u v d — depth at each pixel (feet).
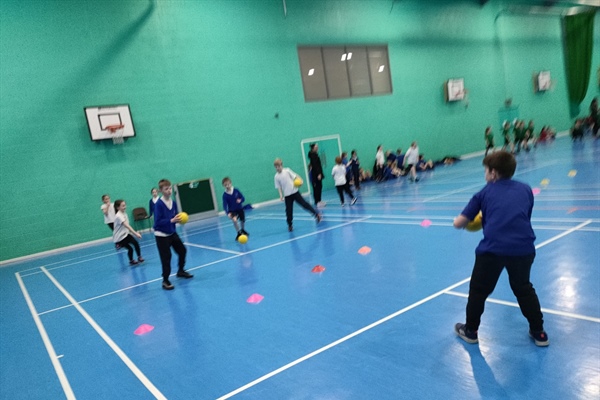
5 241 35.65
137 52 41.50
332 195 48.91
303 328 12.84
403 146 61.82
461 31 67.82
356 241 23.25
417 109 63.26
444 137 66.44
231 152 47.01
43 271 29.22
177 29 43.65
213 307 16.02
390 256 19.29
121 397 10.41
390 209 32.48
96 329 15.62
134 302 18.26
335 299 14.89
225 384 10.23
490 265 9.66
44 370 12.67
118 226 26.04
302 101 52.26
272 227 32.63
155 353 12.67
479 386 8.64
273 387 9.76
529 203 9.62
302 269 19.31
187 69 44.21
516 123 62.49
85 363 12.75
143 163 41.81
